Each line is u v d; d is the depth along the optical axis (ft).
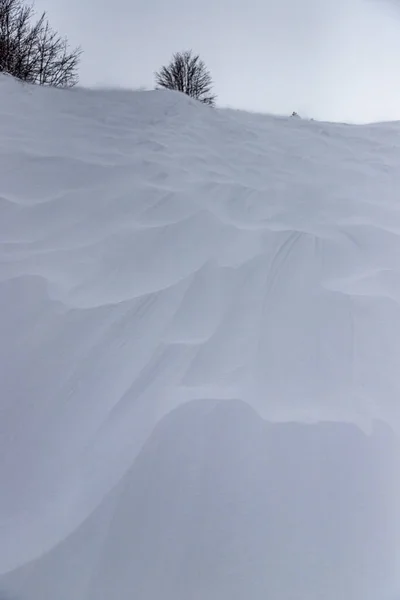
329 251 6.25
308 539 3.06
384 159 11.43
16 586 2.77
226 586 2.82
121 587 2.79
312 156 11.23
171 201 6.97
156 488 3.21
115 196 6.91
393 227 7.34
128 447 3.45
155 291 5.07
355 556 3.03
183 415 3.65
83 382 3.97
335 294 5.32
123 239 5.94
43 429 3.62
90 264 5.41
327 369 4.32
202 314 4.82
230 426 3.59
